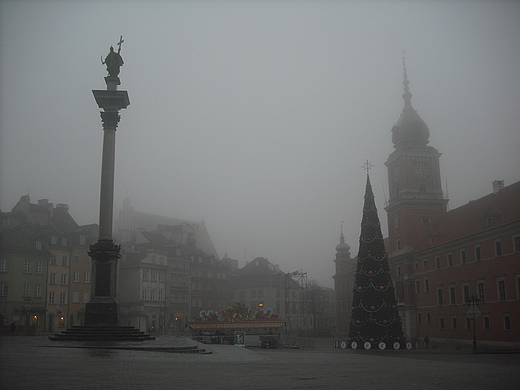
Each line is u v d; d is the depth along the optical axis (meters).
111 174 37.81
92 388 14.45
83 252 95.69
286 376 19.03
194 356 26.64
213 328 71.44
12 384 15.03
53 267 88.31
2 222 91.62
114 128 38.53
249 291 141.75
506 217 69.12
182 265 122.12
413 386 16.70
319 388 15.77
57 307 88.25
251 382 16.83
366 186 62.91
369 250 60.66
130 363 21.27
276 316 72.38
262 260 154.25
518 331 63.56
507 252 66.69
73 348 28.16
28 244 82.56
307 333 115.00
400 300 97.06
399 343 58.22
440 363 28.77
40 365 19.77
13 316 78.31
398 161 101.00
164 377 17.28
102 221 37.06
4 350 26.52
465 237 75.88
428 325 88.44
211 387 15.25
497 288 68.38
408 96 104.00
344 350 57.12
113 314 35.88
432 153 99.88
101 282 36.16
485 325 70.75
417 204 97.44
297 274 105.00
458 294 78.38
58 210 109.88
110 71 39.94
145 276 107.44
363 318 59.28
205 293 131.50
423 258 91.19
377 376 19.83
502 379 19.09
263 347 62.47
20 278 79.94
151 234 130.38
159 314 109.31
